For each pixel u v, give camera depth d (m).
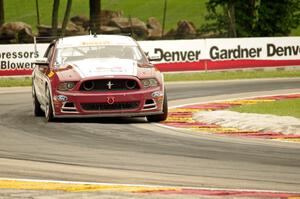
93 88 29.78
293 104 36.53
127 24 100.19
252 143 24.48
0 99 42.16
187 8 144.62
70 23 105.56
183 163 20.72
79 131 27.69
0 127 29.28
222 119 30.20
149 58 32.41
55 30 91.31
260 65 62.41
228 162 20.89
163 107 30.41
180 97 41.97
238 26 92.19
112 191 16.55
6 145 24.36
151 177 18.55
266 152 22.64
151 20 104.00
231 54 61.69
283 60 63.00
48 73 31.06
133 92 29.69
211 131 27.52
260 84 50.34
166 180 18.14
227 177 18.61
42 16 150.75
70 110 29.83
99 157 21.75
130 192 16.44
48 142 24.95
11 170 19.56
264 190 16.84
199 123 29.80
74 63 31.05
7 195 16.17
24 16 151.62
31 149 23.42
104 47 32.50
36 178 18.34
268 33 92.94
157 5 149.25
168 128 28.55
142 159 21.39
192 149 23.31
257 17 92.88
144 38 97.50
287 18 93.19
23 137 26.28
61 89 29.91
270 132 26.89
